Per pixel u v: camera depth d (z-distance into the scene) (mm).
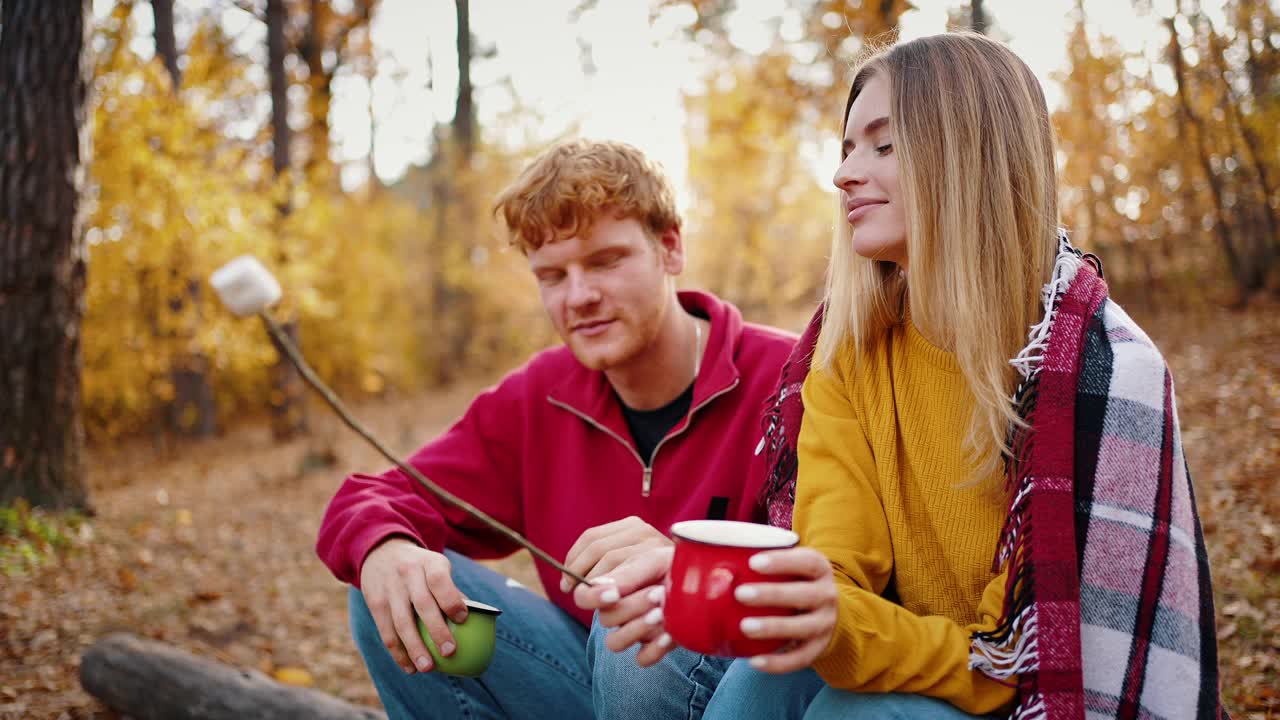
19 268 5488
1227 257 9828
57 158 5566
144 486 8703
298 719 2473
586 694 1798
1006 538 1213
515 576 4754
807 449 1431
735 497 1827
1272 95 8945
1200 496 4434
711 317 1932
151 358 9539
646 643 1229
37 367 5531
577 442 1956
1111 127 9141
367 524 1688
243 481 8727
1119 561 1135
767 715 1298
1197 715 1124
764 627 1030
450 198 16609
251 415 14617
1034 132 1308
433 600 1510
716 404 1862
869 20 7438
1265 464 4680
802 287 15234
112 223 8438
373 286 15297
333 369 15070
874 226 1353
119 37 8266
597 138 1884
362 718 2438
